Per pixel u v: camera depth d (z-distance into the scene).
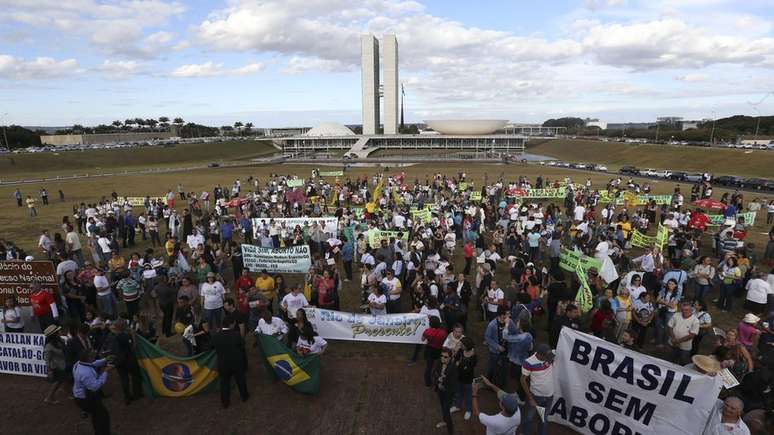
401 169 86.12
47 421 9.59
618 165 102.94
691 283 16.42
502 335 9.91
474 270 20.31
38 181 63.72
